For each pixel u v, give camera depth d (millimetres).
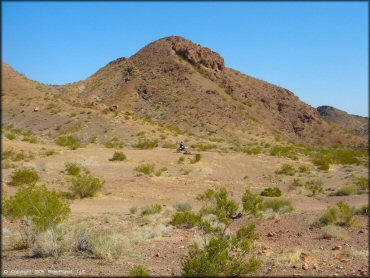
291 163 43625
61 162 34500
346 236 13039
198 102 99000
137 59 122375
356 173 38812
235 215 17969
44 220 11328
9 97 63188
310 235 13445
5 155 34469
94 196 23734
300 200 25266
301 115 123312
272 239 12844
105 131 57438
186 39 125688
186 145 56125
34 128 56938
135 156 40250
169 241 12203
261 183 32656
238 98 114938
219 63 126375
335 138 118938
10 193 22031
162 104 99188
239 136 87188
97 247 10156
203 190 28172
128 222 15930
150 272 8688
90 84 119250
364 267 9117
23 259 9836
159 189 27359
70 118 59906
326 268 9070
